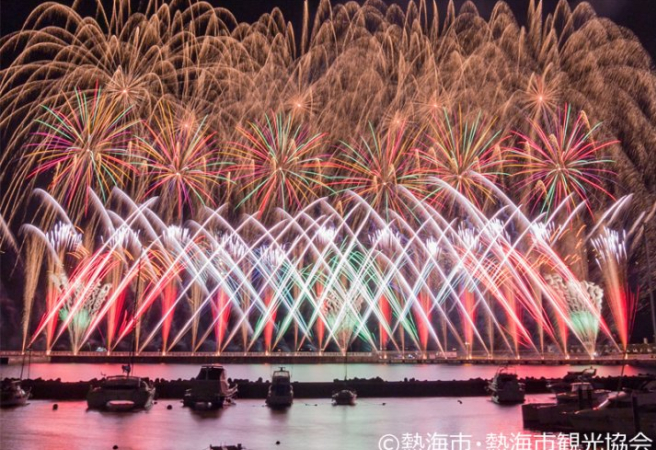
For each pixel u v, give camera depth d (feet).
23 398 140.56
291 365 285.43
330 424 114.62
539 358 289.53
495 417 123.34
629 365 270.67
